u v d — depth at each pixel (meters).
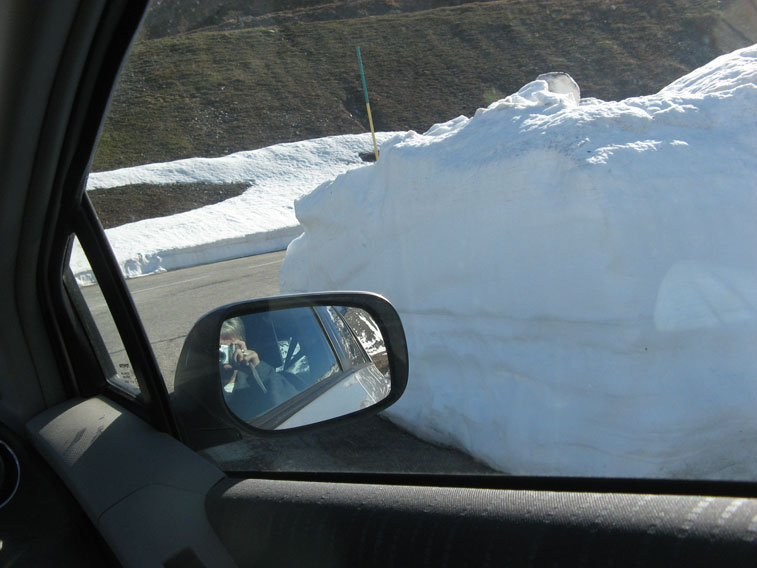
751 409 1.86
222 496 1.25
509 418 2.36
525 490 1.03
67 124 1.25
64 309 1.64
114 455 1.38
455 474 1.13
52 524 1.34
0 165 1.25
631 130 2.45
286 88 19.30
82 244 1.44
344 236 3.77
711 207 2.15
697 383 1.96
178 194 20.05
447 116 8.12
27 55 1.09
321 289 4.14
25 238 1.45
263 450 1.60
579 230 2.30
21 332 1.58
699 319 2.02
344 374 2.08
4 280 1.50
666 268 2.14
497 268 2.64
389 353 1.89
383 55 10.77
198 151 22.03
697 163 2.26
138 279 12.91
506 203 2.60
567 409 2.22
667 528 0.82
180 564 1.14
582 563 0.83
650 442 1.97
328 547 1.04
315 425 1.69
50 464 1.46
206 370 1.47
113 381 1.69
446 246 2.91
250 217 18.70
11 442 1.51
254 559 1.12
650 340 2.09
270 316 1.79
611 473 2.02
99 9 1.06
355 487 1.12
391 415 2.73
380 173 3.54
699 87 2.68
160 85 18.58
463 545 0.92
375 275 3.46
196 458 1.38
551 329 2.39
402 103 9.67
